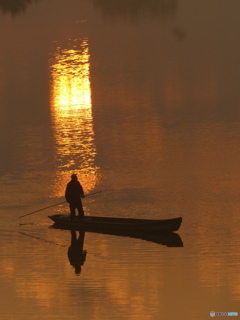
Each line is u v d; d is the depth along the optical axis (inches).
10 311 2753.4
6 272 3132.4
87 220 3769.7
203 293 2856.8
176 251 3319.4
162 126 5935.0
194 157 4970.5
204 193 4200.3
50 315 2711.6
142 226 3612.2
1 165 4958.2
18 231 3705.7
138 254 3304.6
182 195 4178.2
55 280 3034.0
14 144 5531.5
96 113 6535.4
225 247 3336.6
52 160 5029.5
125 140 5502.0
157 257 3250.5
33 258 3304.6
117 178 4554.6
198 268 3102.9
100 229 3713.1
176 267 3127.5
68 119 6338.6
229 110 6456.7
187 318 2664.9
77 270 3134.8
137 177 4564.5
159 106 6742.1
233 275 3014.3
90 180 4537.4
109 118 6299.2
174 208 3951.8
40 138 5684.1
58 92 7618.1
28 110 6811.0
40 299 2851.9
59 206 4087.1
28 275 3095.5
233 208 3917.3
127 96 7263.8
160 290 2893.7
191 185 4362.7
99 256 3302.2
